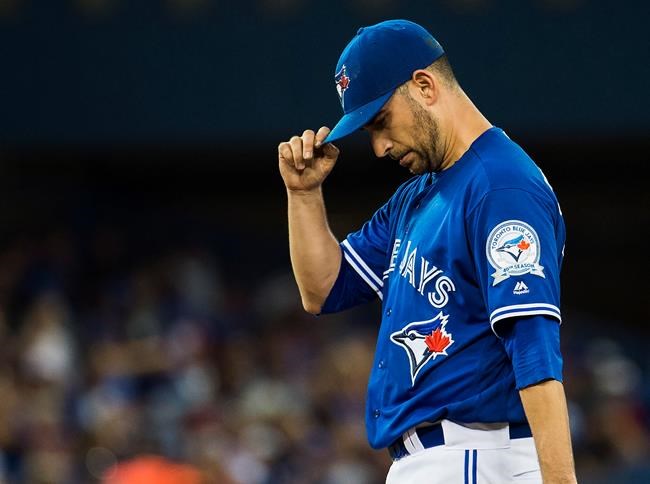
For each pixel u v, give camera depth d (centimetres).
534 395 959
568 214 6100
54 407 3534
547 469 943
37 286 4538
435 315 1057
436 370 1053
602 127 5003
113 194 6053
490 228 1009
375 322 4772
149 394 3856
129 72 5250
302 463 3506
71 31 5272
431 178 1132
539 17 5012
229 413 3766
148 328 4222
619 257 6056
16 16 5294
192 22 5241
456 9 5059
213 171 6134
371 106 1073
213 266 5181
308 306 1252
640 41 4959
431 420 1046
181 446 3384
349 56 1089
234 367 4119
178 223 5638
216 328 4466
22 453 3253
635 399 4181
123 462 3284
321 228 1232
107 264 5103
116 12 5272
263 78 5191
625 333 5119
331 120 5138
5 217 5347
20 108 5266
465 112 1094
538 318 977
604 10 4991
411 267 1082
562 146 5741
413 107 1073
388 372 1092
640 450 3706
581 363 4488
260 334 4500
